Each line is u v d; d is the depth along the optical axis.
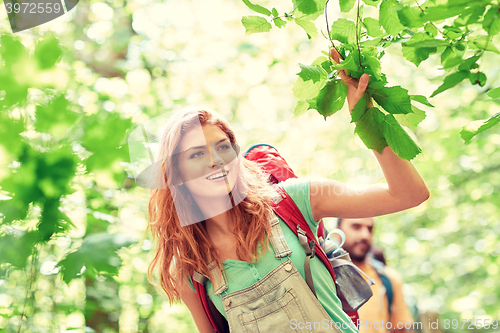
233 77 6.55
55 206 1.09
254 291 1.40
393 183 1.26
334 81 1.05
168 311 4.51
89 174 1.18
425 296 6.43
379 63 0.99
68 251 1.24
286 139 6.54
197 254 1.46
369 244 2.78
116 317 2.81
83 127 1.15
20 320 1.51
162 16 5.55
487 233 6.66
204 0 6.06
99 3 4.54
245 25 1.09
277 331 1.36
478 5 0.78
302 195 1.44
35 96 1.20
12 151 1.08
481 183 6.60
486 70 5.27
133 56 5.27
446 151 6.23
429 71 5.62
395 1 0.96
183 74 6.08
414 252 7.12
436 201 6.77
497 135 6.01
